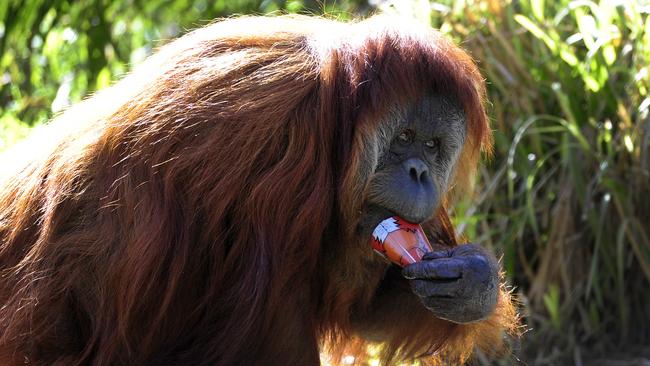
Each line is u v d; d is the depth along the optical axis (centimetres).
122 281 499
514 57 841
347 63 510
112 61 1144
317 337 579
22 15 1095
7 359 516
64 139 537
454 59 538
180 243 497
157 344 516
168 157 500
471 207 803
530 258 838
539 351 792
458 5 880
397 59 512
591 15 888
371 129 505
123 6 1195
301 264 504
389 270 574
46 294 506
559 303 809
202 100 506
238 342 496
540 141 832
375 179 512
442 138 526
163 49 556
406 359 594
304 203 495
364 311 574
